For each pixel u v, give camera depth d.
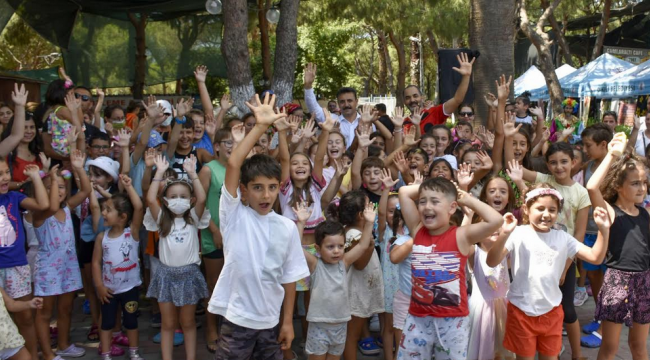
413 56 31.27
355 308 4.40
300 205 4.20
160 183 4.97
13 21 16.12
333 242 3.99
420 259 3.55
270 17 9.91
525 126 7.00
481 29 9.34
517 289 3.84
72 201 4.84
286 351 4.60
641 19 27.53
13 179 5.44
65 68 12.76
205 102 6.67
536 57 28.61
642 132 7.11
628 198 4.16
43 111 5.84
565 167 4.63
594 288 5.38
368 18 19.23
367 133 5.42
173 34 13.80
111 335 4.70
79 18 12.56
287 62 9.10
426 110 7.61
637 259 4.08
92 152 5.70
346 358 4.50
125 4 11.69
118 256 4.61
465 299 3.51
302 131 5.56
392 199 4.74
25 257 4.32
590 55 29.75
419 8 18.81
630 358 4.64
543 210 3.79
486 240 3.96
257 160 3.33
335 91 27.48
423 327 3.54
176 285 4.44
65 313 4.77
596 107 23.06
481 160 4.86
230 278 3.38
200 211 4.65
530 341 3.80
